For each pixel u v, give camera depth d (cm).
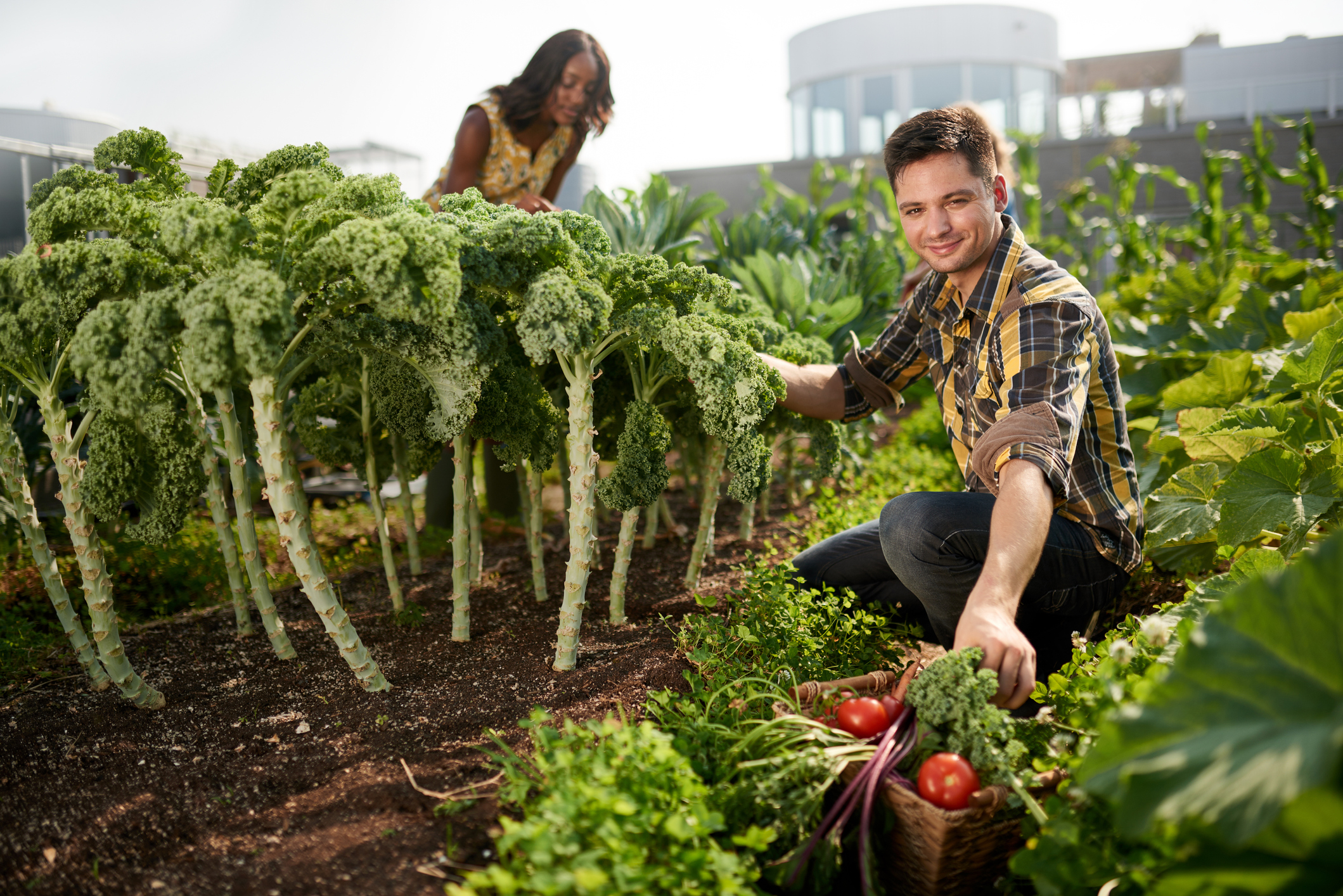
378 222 173
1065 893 135
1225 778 101
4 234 455
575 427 223
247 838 163
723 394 214
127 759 194
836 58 1472
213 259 174
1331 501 237
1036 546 178
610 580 328
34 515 219
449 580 343
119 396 170
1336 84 1269
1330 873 106
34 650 264
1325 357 275
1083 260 932
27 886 153
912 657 273
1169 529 267
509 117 347
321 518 466
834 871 150
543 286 191
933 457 546
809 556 279
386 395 237
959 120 216
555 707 210
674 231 474
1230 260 686
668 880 130
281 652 248
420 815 167
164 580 329
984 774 154
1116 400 230
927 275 267
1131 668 175
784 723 170
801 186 1420
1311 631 109
